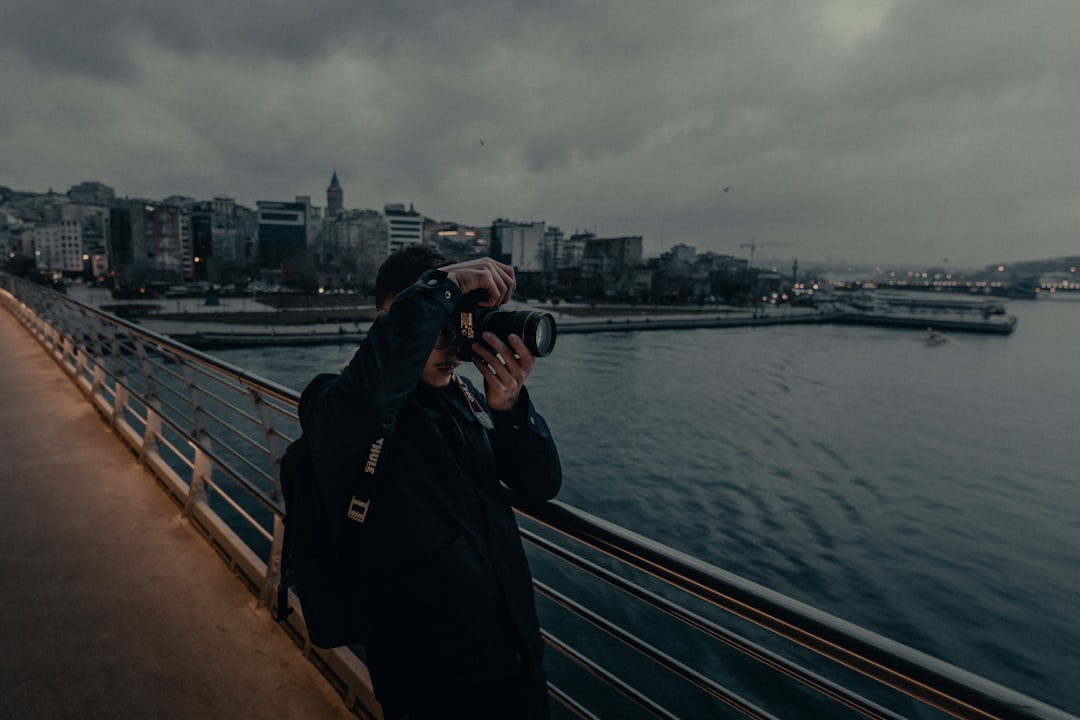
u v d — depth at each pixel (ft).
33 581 9.66
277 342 209.56
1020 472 111.24
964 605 65.92
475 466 3.65
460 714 3.37
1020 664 57.11
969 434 136.77
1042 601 67.36
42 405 20.44
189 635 8.37
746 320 381.81
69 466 14.71
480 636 3.35
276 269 480.64
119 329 15.80
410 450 3.38
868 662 2.85
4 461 14.97
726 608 3.46
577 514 4.25
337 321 259.39
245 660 7.89
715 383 184.85
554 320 3.47
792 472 104.99
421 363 3.02
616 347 258.57
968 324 396.37
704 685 4.05
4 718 6.90
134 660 7.88
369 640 3.52
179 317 259.39
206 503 11.92
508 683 3.42
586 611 4.82
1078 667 56.75
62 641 8.22
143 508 12.36
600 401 154.30
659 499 90.27
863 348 288.71
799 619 3.11
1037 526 87.15
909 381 203.00
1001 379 213.25
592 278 504.02
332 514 3.48
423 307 3.05
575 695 43.47
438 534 3.34
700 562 3.67
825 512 87.97
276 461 8.39
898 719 2.82
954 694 2.56
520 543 3.75
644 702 4.67
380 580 3.37
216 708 7.09
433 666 3.34
